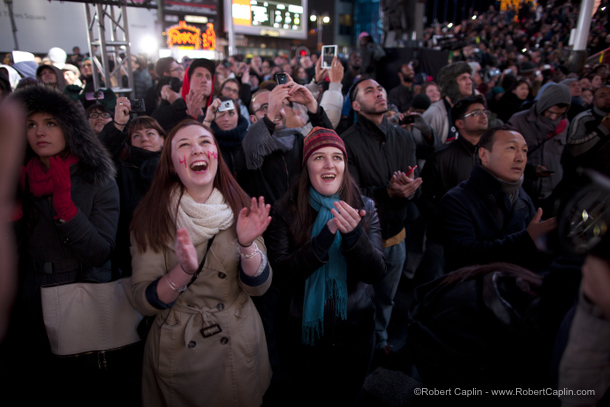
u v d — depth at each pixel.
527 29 19.03
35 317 1.51
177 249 1.10
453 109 2.45
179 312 1.32
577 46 8.19
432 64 7.21
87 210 1.57
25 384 1.58
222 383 1.33
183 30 16.25
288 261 1.39
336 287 1.47
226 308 1.36
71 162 1.57
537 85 5.79
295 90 2.02
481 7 29.05
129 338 1.49
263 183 2.25
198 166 1.26
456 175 2.40
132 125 2.20
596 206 0.64
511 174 1.69
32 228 1.51
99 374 1.50
